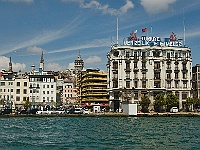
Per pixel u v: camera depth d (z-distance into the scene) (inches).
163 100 5753.0
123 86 6028.5
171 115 5073.8
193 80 6948.8
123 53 6102.4
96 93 7076.8
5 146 1663.4
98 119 4394.7
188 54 6289.4
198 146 1659.7
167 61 6190.9
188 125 3181.6
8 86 6904.5
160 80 6127.0
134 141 1850.4
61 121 3956.7
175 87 6181.1
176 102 5777.6
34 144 1738.4
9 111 5305.1
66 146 1653.5
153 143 1766.7
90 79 7155.5
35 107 6028.5
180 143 1770.4
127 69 6067.9
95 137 2064.5
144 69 6097.4
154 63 6151.6
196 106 6092.5
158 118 4660.4
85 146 1651.1
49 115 5073.8
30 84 7003.0
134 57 6122.1
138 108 5910.4
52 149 1557.6
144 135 2182.6
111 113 5246.1
